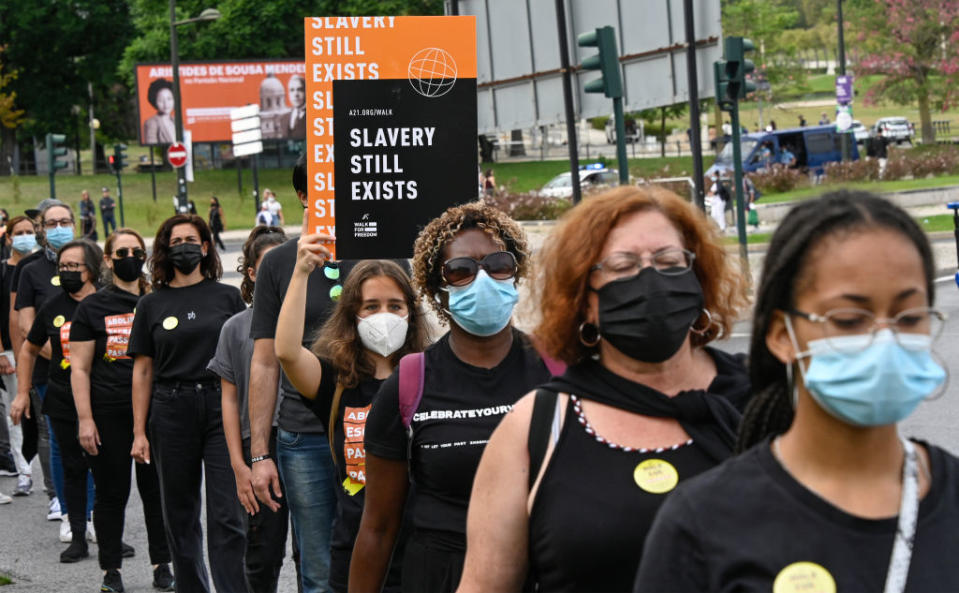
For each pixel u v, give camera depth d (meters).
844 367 2.02
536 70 15.55
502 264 3.84
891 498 2.10
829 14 96.50
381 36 4.91
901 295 2.04
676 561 2.15
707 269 2.86
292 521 5.57
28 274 9.30
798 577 2.04
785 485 2.11
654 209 2.80
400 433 3.87
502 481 2.81
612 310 2.74
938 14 56.97
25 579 7.30
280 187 59.19
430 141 4.95
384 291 4.68
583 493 2.70
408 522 4.10
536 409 2.80
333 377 4.81
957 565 2.05
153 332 6.53
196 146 66.12
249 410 5.65
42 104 70.50
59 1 68.38
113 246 7.22
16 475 10.41
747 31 66.62
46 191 59.31
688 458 2.71
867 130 59.81
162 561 7.06
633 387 2.76
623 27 14.55
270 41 61.44
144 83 57.69
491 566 2.81
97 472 7.02
